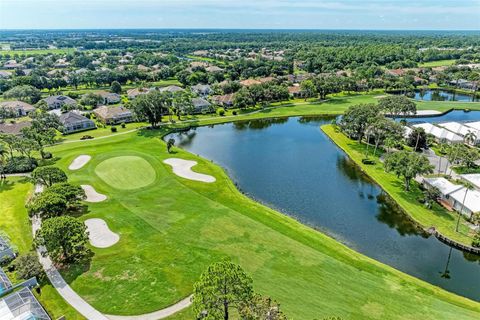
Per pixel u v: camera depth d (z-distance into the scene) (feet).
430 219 196.24
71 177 242.17
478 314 127.34
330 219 200.54
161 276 144.87
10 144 269.64
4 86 540.11
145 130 368.89
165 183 236.02
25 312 119.24
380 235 185.47
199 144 332.80
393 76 613.11
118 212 196.34
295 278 143.43
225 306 104.32
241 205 207.82
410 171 216.54
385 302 131.23
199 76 611.06
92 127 381.19
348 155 301.02
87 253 159.94
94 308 127.95
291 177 257.34
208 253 160.15
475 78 569.64
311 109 459.73
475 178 230.07
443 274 155.63
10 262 155.63
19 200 213.66
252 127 396.16
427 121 403.95
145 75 650.84
